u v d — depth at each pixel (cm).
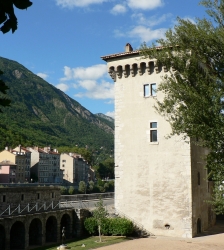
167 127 3578
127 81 3850
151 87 3703
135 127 3747
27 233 3341
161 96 3638
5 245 3072
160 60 2339
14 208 3584
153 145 3625
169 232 3428
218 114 2017
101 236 3647
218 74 2094
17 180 12131
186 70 2178
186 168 3434
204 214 3788
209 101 2041
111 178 18912
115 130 3847
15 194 3609
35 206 3897
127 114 3806
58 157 15212
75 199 5375
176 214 3422
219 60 2075
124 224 3497
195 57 2158
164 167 3541
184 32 2164
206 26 2120
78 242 3341
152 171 3594
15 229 3375
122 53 3803
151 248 2833
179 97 2164
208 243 3044
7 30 425
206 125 2012
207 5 2123
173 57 2261
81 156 18438
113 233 3581
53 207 4262
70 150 19275
